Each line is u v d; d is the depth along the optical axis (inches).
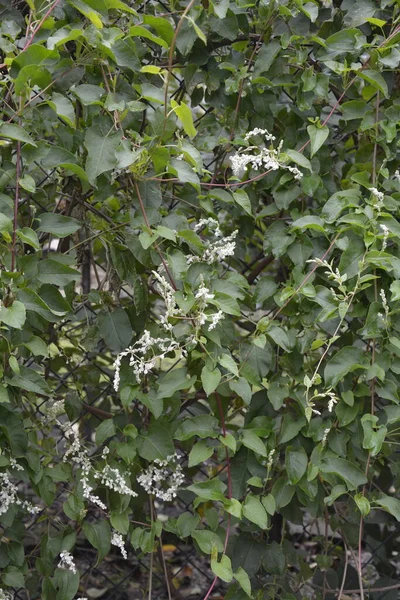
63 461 89.1
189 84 90.1
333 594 103.0
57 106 77.7
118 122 79.3
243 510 81.4
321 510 96.6
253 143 91.3
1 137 83.8
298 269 86.3
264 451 83.1
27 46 74.5
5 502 84.3
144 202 83.0
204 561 127.4
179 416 97.4
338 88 92.5
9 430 81.8
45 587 87.1
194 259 84.9
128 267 88.0
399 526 107.3
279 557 94.0
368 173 87.5
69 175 86.5
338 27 92.6
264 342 82.7
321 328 91.9
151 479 89.5
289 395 88.1
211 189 87.7
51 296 80.0
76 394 94.1
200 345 83.4
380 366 85.0
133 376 87.4
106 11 79.0
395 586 99.7
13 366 76.2
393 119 86.9
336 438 88.4
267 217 102.5
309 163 84.5
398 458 97.7
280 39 87.2
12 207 77.3
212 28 85.8
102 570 123.0
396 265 81.4
